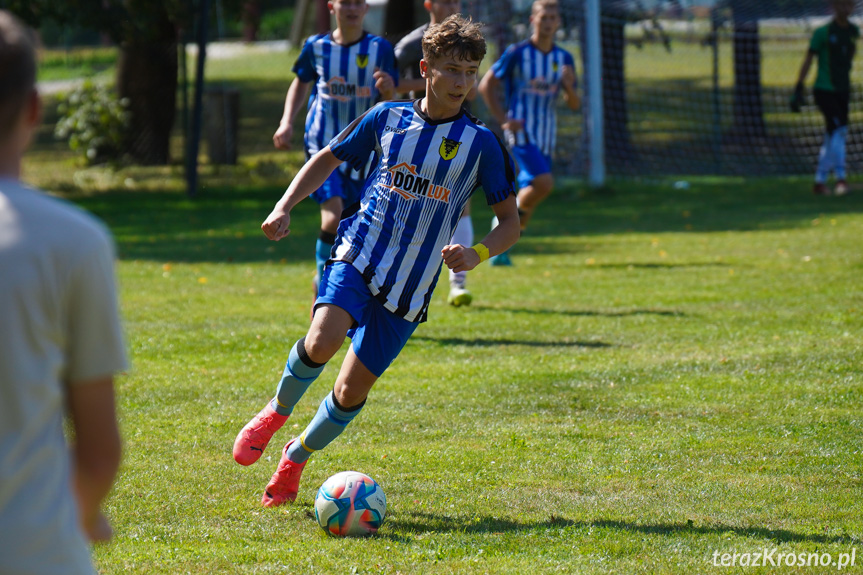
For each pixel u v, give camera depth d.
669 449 15.23
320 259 23.59
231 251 39.44
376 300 12.39
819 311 25.88
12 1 54.38
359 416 17.14
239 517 12.43
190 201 55.44
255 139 79.00
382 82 21.58
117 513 12.45
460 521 12.25
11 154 5.58
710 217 47.59
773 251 36.78
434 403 18.03
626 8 66.94
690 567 10.62
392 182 12.46
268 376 20.08
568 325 25.06
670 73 104.56
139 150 65.44
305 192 12.71
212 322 25.55
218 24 65.56
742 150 74.12
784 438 15.73
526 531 11.83
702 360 21.02
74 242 5.53
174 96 65.56
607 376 19.89
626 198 56.34
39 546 5.50
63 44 128.38
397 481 13.80
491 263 35.44
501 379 19.73
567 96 32.19
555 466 14.45
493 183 12.60
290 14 153.38
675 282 31.11
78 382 5.76
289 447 12.81
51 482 5.60
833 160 54.56
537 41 31.89
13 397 5.40
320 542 11.53
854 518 12.21
